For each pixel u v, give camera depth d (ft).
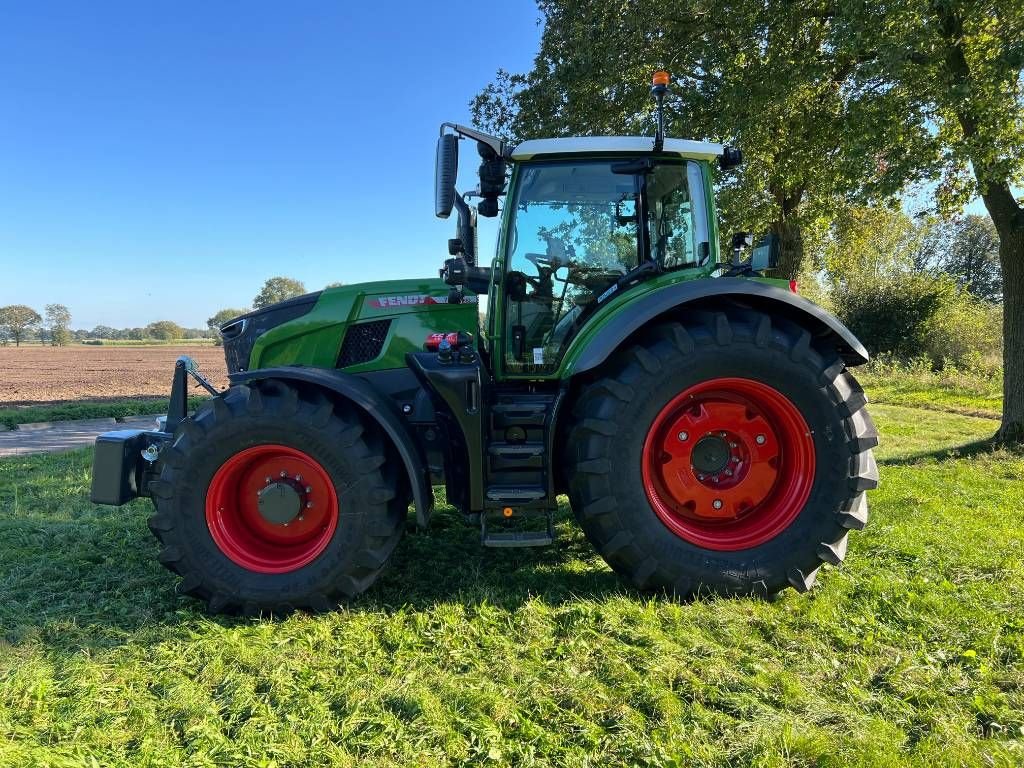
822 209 31.76
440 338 10.69
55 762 6.20
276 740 6.73
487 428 10.61
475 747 6.65
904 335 62.28
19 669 8.02
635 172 11.33
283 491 9.97
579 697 7.43
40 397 58.65
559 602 10.02
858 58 25.13
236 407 9.76
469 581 10.78
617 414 9.78
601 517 9.80
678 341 9.85
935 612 9.45
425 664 8.21
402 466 10.23
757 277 11.04
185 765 6.38
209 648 8.59
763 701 7.42
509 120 36.88
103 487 10.64
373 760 6.46
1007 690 7.56
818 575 10.80
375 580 10.36
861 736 6.64
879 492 16.17
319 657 8.42
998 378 46.16
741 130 26.37
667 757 6.39
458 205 14.29
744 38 27.37
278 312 12.30
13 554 12.20
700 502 10.29
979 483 17.29
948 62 21.34
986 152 19.47
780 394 9.98
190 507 9.70
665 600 9.91
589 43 29.73
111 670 8.13
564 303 11.89
